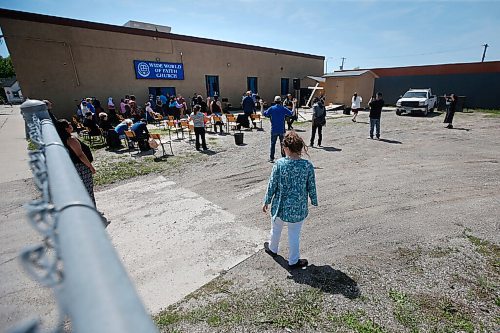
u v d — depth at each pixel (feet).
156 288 9.21
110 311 1.31
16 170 21.50
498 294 8.70
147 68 56.44
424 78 74.90
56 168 3.45
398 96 80.33
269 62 82.43
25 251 1.72
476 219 13.47
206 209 15.20
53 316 7.83
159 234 12.58
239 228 13.10
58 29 45.27
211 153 27.81
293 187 9.21
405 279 9.41
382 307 8.23
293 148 9.08
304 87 87.81
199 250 11.32
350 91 75.10
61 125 11.71
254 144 31.99
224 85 72.33
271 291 8.93
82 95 49.37
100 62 50.37
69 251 1.80
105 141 33.99
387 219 13.70
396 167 22.30
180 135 38.22
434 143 30.81
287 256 10.83
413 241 11.71
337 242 11.78
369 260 10.48
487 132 36.78
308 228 13.01
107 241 1.99
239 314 8.02
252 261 10.55
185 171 22.11
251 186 18.81
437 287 9.02
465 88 69.31
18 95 202.28
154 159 25.55
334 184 18.76
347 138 34.65
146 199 16.63
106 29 50.03
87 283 1.50
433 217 13.79
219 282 9.43
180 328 7.58
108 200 16.52
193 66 64.49
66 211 2.32
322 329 7.52
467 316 7.89
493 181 18.62
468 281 9.28
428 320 7.76
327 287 9.07
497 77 64.39
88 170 12.89
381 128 42.16
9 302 8.30
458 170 21.16
